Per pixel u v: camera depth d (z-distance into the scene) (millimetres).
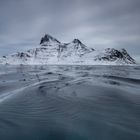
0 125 12602
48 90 26516
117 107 17203
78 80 41000
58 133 11484
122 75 58031
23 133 11461
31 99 20359
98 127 12383
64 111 15898
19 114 14961
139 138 10820
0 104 18016
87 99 20625
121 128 12227
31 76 52656
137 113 15383
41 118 14109
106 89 27906
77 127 12414
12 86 30812
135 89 28156
